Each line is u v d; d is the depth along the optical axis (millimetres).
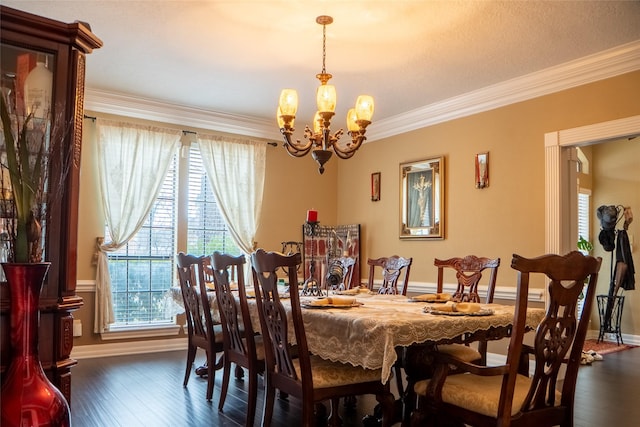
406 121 5484
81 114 1906
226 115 5586
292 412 3203
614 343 6293
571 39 3531
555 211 4109
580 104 4004
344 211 6383
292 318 2473
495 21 3268
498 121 4617
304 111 5453
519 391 2135
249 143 5738
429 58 3906
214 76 4379
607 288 6637
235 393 3605
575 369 2160
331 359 2342
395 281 3932
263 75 4340
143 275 5156
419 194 5324
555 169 4137
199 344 3611
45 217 1726
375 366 2104
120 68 4203
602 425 3041
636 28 3350
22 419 1562
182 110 5316
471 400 2076
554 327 2016
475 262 3459
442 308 2473
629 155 6566
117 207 4898
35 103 1775
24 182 1643
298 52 3822
